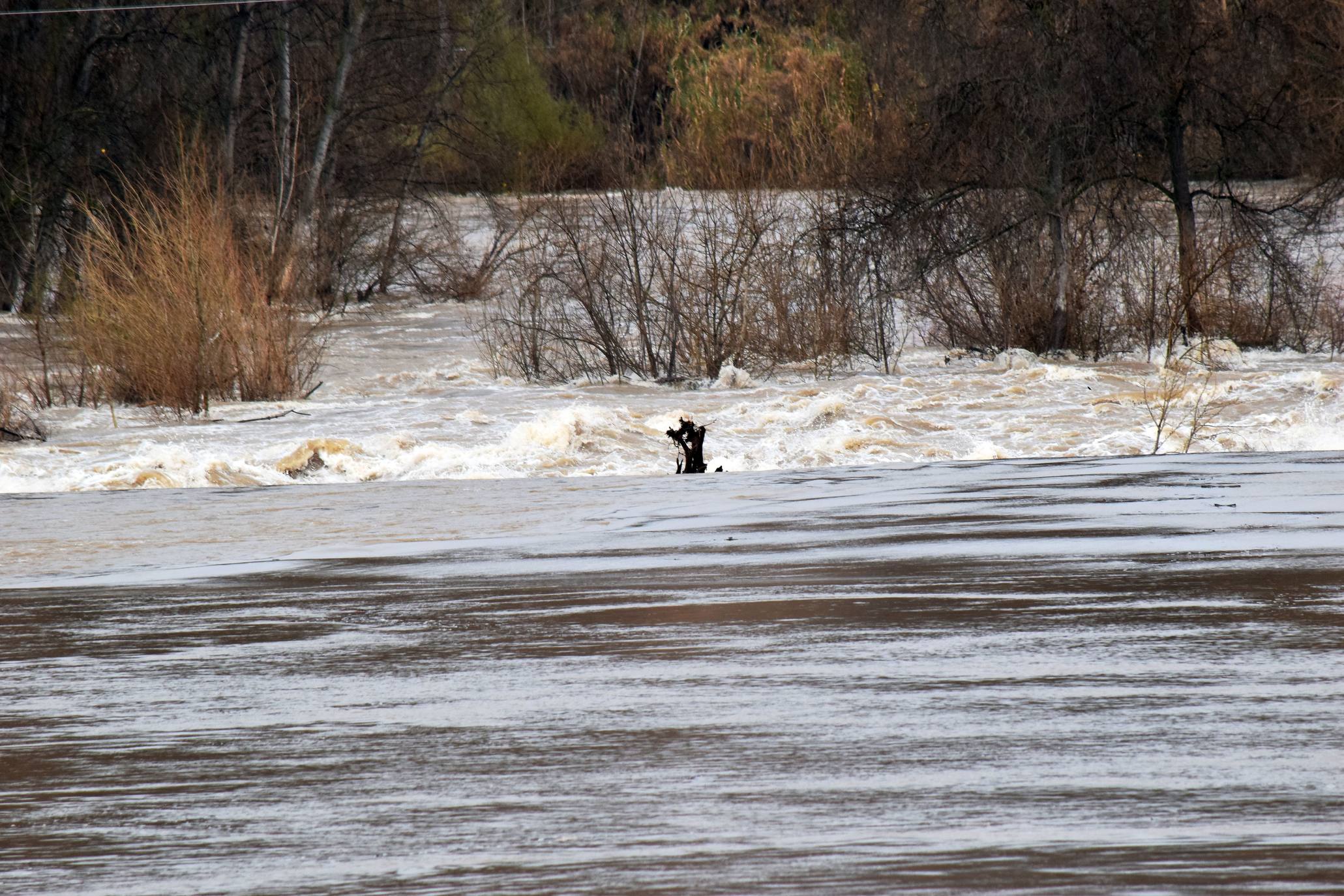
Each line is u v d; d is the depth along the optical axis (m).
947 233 89.94
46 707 15.58
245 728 14.35
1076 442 57.69
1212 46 89.12
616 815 10.98
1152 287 88.62
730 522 32.88
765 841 10.19
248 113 139.50
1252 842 9.90
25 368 83.25
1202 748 12.49
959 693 14.79
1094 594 20.81
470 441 61.28
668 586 23.16
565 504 38.66
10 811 11.55
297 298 112.44
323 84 140.12
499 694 15.53
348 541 32.88
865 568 24.38
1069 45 87.38
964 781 11.62
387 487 44.81
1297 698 14.22
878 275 89.81
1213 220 93.06
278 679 16.80
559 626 19.69
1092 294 91.19
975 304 92.00
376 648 18.55
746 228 89.38
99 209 104.56
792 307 90.25
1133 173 89.88
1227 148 92.12
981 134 88.75
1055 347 89.50
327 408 74.31
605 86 196.88
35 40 130.38
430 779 12.21
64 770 12.84
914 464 47.22
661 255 90.94
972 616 19.31
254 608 22.53
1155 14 87.94
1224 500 33.34
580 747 13.12
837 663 16.47
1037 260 90.56
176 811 11.46
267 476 51.88
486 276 133.50
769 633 18.55
